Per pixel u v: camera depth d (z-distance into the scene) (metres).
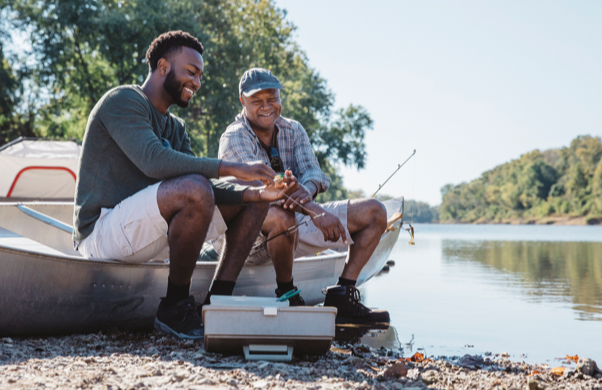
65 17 17.81
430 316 3.61
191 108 20.00
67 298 2.43
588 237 28.47
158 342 2.39
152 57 2.79
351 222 3.26
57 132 21.81
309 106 23.86
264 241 2.91
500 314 3.71
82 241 2.72
